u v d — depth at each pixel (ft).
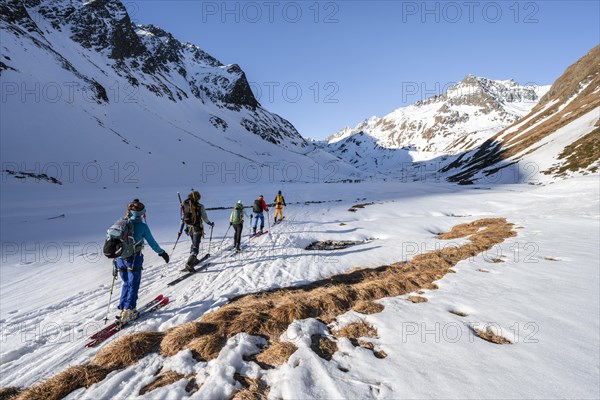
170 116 472.44
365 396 9.75
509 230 40.98
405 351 12.42
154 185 237.04
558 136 199.72
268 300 19.63
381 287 20.80
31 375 13.05
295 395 10.01
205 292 22.79
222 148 458.91
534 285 19.29
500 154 264.72
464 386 9.78
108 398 10.80
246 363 12.57
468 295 18.48
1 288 25.55
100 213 82.74
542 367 10.46
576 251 27.45
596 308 15.14
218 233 49.93
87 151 230.89
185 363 12.67
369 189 181.68
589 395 8.84
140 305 21.02
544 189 106.42
